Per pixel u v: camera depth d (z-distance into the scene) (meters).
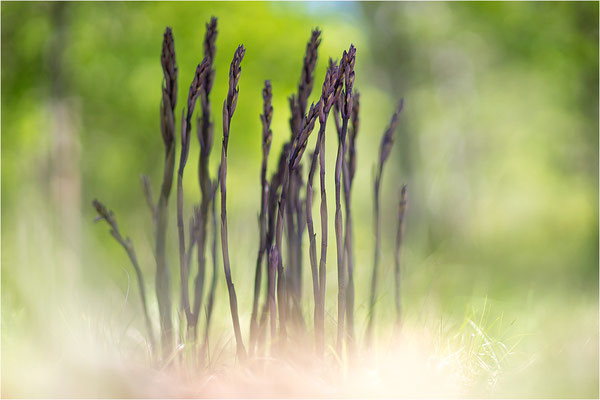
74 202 6.05
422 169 12.09
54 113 6.11
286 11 9.29
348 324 2.13
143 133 8.57
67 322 2.29
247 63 8.72
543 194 12.57
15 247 3.36
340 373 1.99
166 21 7.18
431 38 11.85
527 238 11.72
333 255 5.18
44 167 6.65
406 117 12.09
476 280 5.60
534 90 11.72
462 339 2.34
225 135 1.90
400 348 2.24
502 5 10.05
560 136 11.11
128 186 9.19
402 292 3.62
